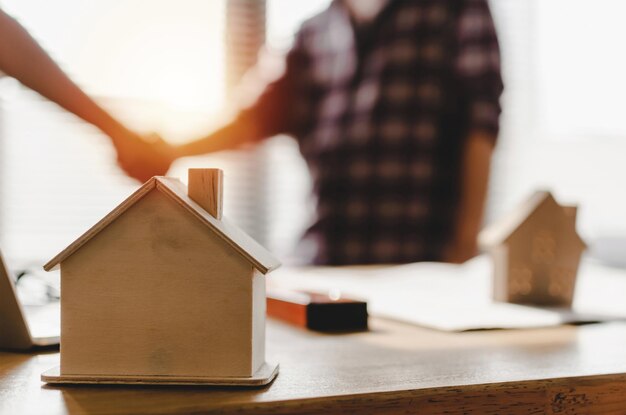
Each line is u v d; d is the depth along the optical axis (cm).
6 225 246
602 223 303
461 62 191
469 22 189
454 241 202
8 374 62
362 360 70
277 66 224
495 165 296
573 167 304
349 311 93
